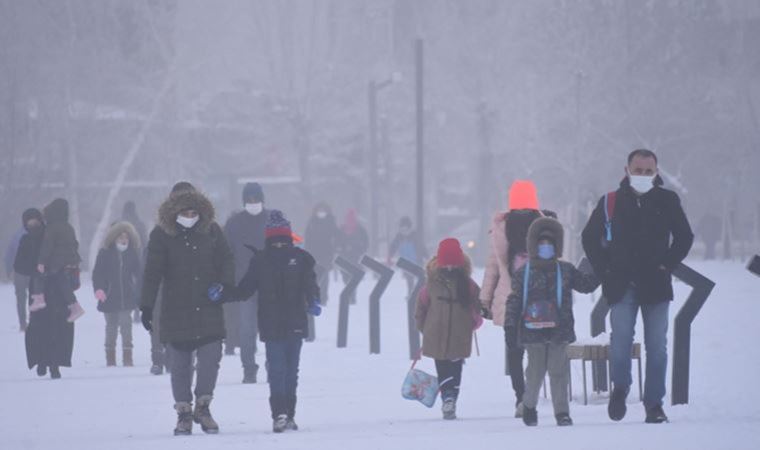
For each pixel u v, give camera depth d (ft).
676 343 132.67
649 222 115.03
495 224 130.52
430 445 99.91
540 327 115.03
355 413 136.77
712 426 107.96
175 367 119.96
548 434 105.29
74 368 209.97
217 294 119.96
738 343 207.62
